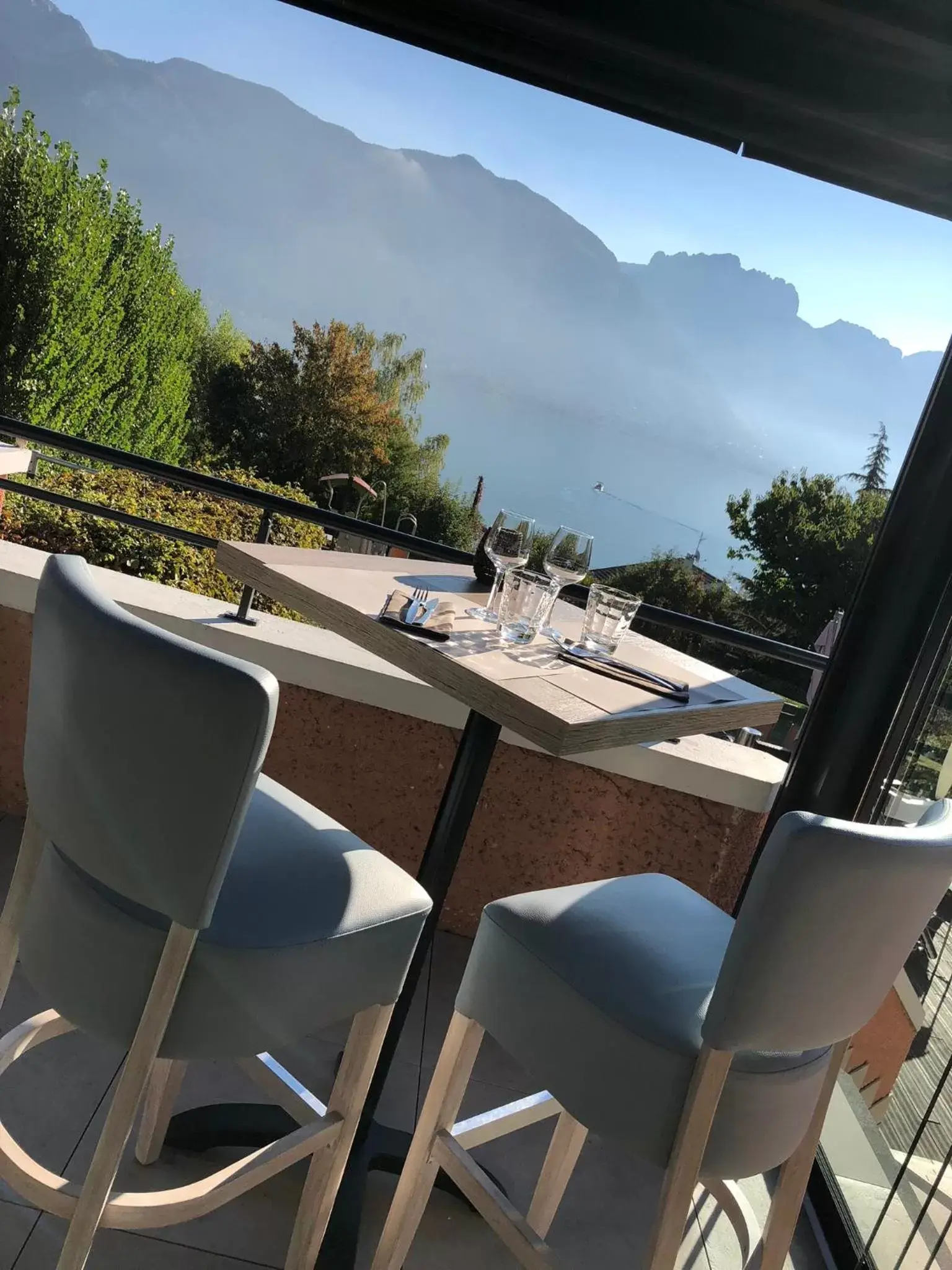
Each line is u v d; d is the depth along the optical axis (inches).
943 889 45.4
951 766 76.0
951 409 82.6
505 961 51.3
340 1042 80.7
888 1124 72.1
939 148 88.9
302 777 98.2
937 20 82.5
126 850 40.5
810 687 93.5
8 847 93.3
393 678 94.0
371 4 93.8
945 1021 67.8
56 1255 55.2
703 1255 68.8
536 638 66.3
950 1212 61.2
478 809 98.0
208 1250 57.8
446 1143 54.2
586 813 97.0
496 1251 64.3
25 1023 53.4
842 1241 72.8
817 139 93.6
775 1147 47.9
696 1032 45.4
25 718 97.2
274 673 94.6
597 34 90.9
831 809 89.4
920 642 85.0
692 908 59.1
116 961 42.8
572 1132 61.2
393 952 50.5
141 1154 62.1
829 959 42.4
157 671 37.5
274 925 45.1
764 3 87.0
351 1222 60.6
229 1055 44.7
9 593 93.4
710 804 95.8
